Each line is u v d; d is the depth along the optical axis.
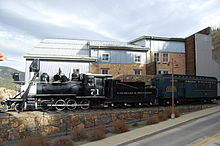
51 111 14.74
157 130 11.37
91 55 25.33
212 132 10.30
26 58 22.12
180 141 9.02
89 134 12.04
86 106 16.41
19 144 10.40
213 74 28.33
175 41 29.41
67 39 30.05
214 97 22.50
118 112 15.24
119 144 9.27
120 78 23.34
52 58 22.80
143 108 17.45
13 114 12.98
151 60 27.81
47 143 10.70
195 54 27.38
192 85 20.89
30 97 14.66
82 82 16.34
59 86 15.45
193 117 14.71
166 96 19.34
